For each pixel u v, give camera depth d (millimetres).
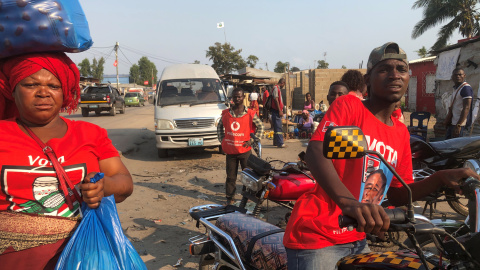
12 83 1711
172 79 10789
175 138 9617
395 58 1880
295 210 2010
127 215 5574
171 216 5531
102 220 1744
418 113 9102
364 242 2082
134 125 18547
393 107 1985
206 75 11070
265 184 4035
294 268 1949
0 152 1649
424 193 2055
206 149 11266
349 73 5223
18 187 1683
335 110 1899
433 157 4090
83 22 1774
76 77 1863
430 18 25328
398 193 2146
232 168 5711
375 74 1927
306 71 28750
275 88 11109
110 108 25172
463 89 6773
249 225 2754
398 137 1992
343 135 1444
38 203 1726
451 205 4984
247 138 5582
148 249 4418
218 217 3154
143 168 8906
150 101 10570
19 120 1797
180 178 7832
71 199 1778
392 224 1455
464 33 24828
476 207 1856
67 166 1758
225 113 5719
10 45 1630
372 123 1923
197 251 2967
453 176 1918
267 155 10055
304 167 4285
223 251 2760
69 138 1807
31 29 1627
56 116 1841
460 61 12500
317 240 1907
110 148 1977
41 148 1731
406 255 1746
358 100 1949
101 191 1699
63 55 1802
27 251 1719
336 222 1906
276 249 2391
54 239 1747
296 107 30531
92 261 1679
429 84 24422
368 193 1919
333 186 1680
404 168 2102
